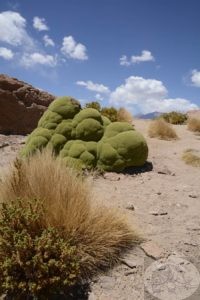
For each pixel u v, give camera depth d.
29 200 3.77
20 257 3.15
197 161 9.83
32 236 3.52
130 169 8.48
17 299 3.10
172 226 5.05
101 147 8.31
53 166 4.50
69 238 3.79
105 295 3.41
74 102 9.09
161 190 7.02
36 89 13.94
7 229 3.28
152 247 4.21
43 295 3.14
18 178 4.26
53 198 4.03
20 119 13.12
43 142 8.59
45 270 3.09
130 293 3.46
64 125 8.66
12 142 11.48
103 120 9.26
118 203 5.82
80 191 4.24
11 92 12.94
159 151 11.12
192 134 14.82
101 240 3.93
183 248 4.32
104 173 7.96
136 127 15.41
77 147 8.27
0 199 4.09
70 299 3.32
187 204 6.19
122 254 4.04
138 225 4.92
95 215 4.15
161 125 13.66
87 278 3.60
